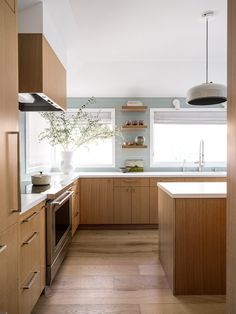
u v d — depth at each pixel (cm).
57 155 471
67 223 303
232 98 139
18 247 157
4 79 137
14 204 149
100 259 299
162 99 480
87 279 251
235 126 136
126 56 368
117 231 409
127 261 293
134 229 420
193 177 420
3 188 135
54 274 237
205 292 222
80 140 436
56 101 269
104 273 263
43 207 218
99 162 486
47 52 235
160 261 289
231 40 139
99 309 202
